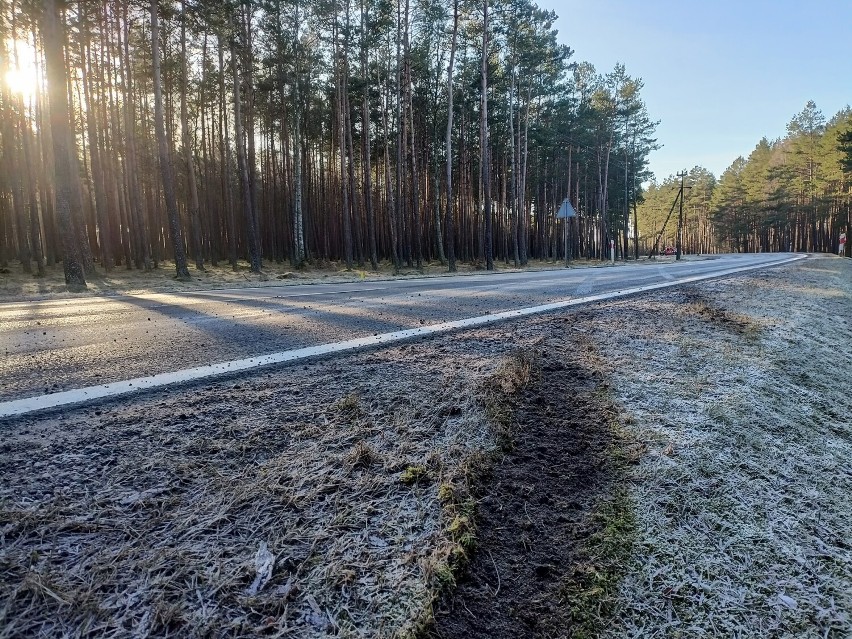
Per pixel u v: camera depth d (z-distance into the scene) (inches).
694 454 105.4
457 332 190.4
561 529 81.0
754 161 3006.9
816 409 149.9
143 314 257.1
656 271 649.6
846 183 2165.4
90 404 106.5
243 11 877.2
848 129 1695.4
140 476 77.5
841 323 302.4
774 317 259.1
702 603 72.5
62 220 486.3
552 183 1882.4
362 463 86.4
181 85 948.6
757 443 116.6
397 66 1058.1
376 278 667.4
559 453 100.6
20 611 53.0
